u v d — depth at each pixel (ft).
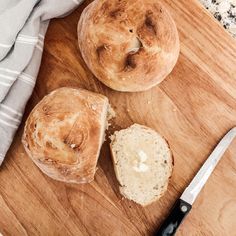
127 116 1.62
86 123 1.50
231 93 1.61
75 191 1.61
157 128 1.62
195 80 1.62
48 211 1.61
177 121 1.62
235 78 1.61
